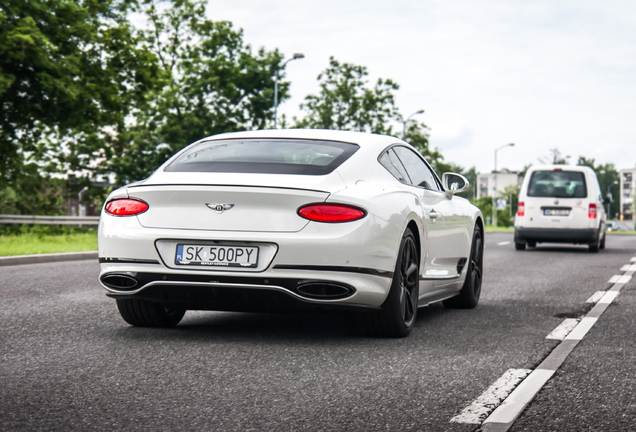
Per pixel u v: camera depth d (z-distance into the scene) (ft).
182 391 14.12
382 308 19.52
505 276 41.27
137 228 18.66
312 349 18.40
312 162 19.48
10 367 16.14
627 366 16.62
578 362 17.04
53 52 84.43
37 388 14.26
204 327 21.63
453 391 14.24
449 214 24.31
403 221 19.65
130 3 102.68
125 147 151.64
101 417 12.32
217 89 153.48
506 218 437.58
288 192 17.95
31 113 87.92
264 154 20.01
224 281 18.07
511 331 21.54
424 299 22.67
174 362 16.71
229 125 154.20
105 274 19.06
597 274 42.65
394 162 21.83
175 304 19.02
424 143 196.24
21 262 49.32
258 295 18.12
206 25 154.51
